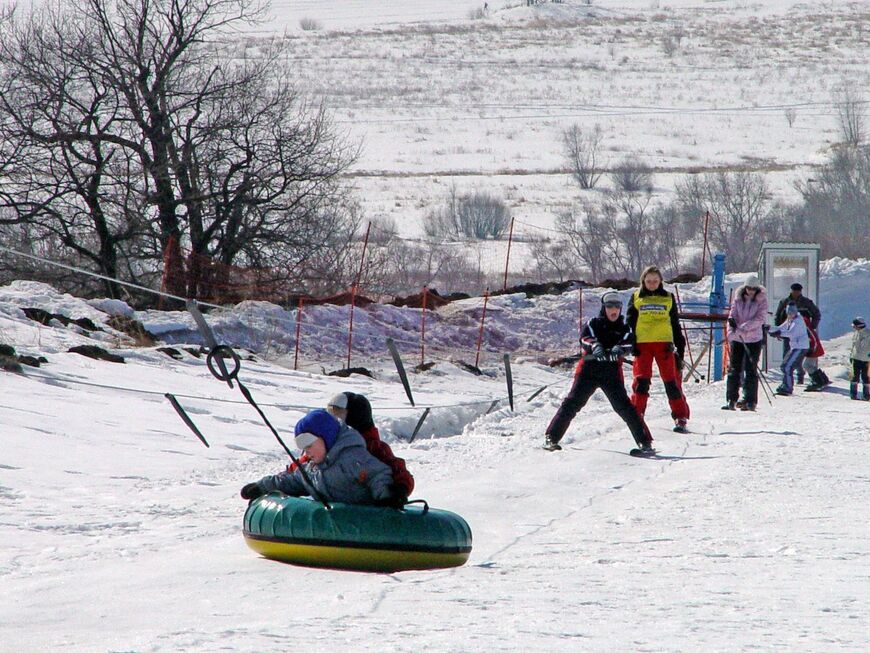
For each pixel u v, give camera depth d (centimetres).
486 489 3972
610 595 2158
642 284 5844
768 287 9925
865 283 13838
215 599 2227
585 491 3997
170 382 7269
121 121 12712
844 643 1666
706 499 3731
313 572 2556
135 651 1689
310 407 6981
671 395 5791
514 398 8050
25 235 12575
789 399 7869
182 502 3653
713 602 2059
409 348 11281
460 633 1775
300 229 13162
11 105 12588
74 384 6575
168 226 12662
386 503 2648
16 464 4241
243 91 13225
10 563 2666
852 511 3434
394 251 19825
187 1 13000
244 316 10688
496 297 12950
